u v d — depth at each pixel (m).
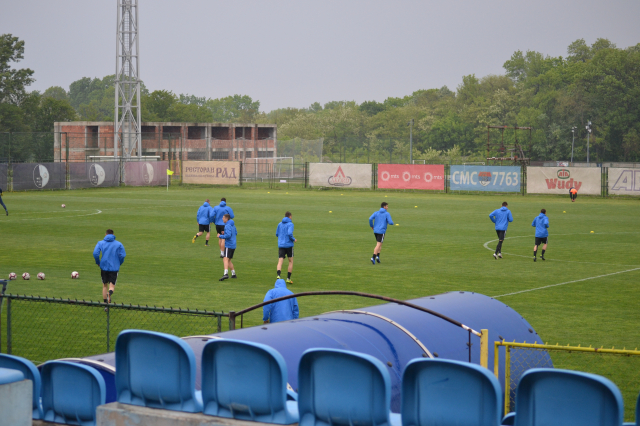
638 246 33.16
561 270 26.19
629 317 18.34
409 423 5.50
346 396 5.48
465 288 22.52
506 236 36.84
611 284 23.30
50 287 21.98
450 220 44.69
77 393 6.23
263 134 121.38
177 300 20.19
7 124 131.25
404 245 33.03
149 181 80.25
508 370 9.05
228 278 24.08
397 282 23.53
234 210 50.38
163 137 106.19
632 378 13.11
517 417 5.20
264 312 13.18
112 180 77.50
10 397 5.45
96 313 18.11
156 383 5.98
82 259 27.95
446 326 9.78
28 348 15.00
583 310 19.22
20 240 33.53
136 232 37.16
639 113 148.62
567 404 4.99
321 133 195.12
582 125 151.62
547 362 10.59
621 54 153.12
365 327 9.07
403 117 197.25
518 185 69.19
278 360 5.58
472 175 70.75
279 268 23.09
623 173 66.00
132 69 85.56
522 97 176.12
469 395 5.27
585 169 66.44
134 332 6.02
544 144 154.75
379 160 164.25
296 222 42.66
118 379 6.19
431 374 5.41
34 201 56.94
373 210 51.09
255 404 5.68
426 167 72.38
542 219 28.25
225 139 114.44
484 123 173.62
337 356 5.51
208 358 5.90
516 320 10.80
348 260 28.38
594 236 37.16
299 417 5.67
